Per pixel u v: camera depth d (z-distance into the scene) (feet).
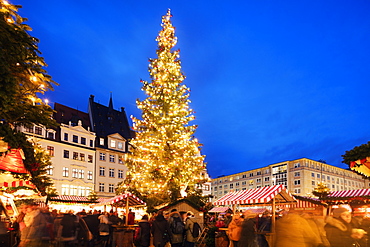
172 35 93.91
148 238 36.76
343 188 306.76
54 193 91.09
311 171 276.62
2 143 25.35
